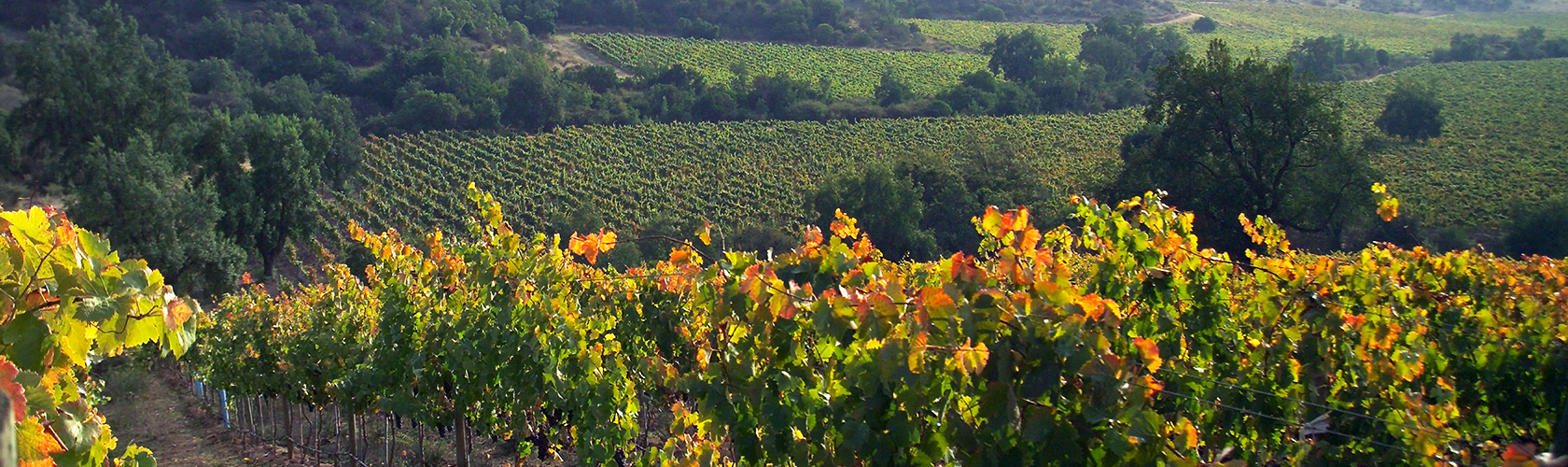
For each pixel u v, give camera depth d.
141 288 2.54
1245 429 4.12
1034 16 118.31
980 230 3.71
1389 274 4.74
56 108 31.45
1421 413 3.88
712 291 3.93
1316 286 4.49
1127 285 4.11
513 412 6.43
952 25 107.62
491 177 43.81
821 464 3.49
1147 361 2.75
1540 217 25.22
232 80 52.06
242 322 11.15
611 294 6.44
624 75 77.06
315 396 9.71
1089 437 2.75
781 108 62.31
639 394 6.71
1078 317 2.67
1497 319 5.30
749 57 86.88
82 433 2.52
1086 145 51.31
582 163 47.38
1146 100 67.19
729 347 3.88
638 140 53.97
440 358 6.89
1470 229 28.72
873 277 3.16
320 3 75.69
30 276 2.41
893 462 3.04
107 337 2.54
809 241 3.55
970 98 64.06
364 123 54.22
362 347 8.28
